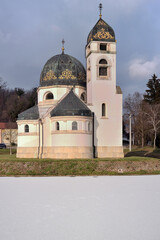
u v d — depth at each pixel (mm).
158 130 96062
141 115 98500
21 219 17438
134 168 44625
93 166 44031
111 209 19922
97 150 56438
